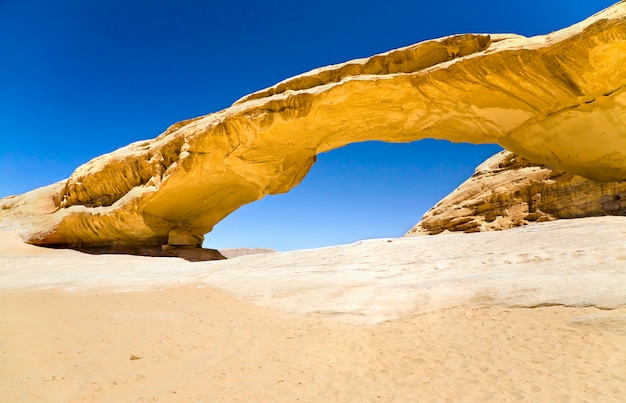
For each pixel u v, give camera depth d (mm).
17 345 6320
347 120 20250
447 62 17547
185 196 22734
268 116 19406
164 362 6059
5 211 27797
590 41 14172
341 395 5176
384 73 19344
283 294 10672
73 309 9320
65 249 23719
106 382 5195
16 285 13617
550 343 6395
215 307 10125
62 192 26344
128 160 23219
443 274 10586
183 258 21516
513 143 20188
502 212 26562
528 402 4801
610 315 6746
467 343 6805
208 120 21906
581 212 21422
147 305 10117
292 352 6781
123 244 23531
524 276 9047
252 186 23922
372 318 8438
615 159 18000
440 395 5148
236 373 5793
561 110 17062
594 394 4852
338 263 13180
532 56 15602
